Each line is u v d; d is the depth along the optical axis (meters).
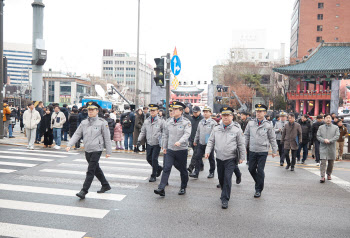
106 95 32.12
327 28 72.88
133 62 145.62
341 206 6.66
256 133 7.34
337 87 36.31
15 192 6.96
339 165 12.72
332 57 55.75
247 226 5.29
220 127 6.70
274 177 9.72
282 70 56.06
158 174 9.02
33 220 5.31
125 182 8.23
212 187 8.05
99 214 5.67
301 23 73.94
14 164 10.13
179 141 6.91
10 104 22.08
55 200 6.46
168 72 12.99
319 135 9.20
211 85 36.50
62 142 16.25
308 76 57.53
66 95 77.31
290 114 11.05
